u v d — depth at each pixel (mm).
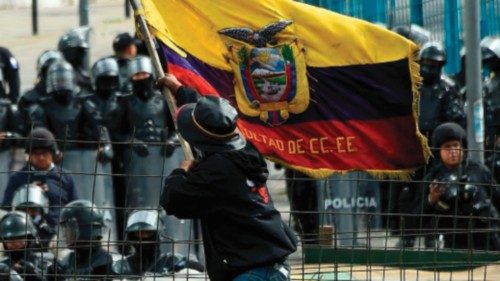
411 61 25656
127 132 35656
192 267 28875
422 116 35594
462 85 39719
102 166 34656
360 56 25672
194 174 22266
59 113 35656
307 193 33500
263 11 25609
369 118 25828
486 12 42781
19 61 53750
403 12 42594
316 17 25625
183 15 25484
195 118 22328
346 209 33375
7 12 66625
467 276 27531
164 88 24297
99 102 35875
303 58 25641
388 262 27703
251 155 22453
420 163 26016
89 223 27688
